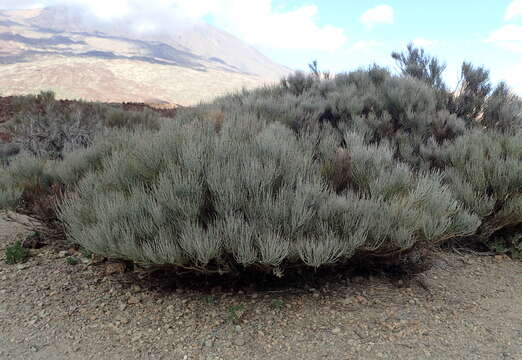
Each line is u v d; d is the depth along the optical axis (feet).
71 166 16.33
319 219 11.03
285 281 11.89
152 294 11.35
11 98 52.90
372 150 14.57
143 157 13.26
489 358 8.52
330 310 10.50
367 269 12.46
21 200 15.12
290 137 16.34
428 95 24.50
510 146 17.28
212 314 10.30
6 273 12.48
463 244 14.93
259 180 11.42
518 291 11.62
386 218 10.98
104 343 9.11
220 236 9.96
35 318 10.03
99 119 33.09
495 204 15.05
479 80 26.94
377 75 30.66
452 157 17.57
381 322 9.92
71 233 11.64
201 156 12.44
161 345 9.04
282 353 8.78
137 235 10.44
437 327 9.72
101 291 11.53
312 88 30.58
